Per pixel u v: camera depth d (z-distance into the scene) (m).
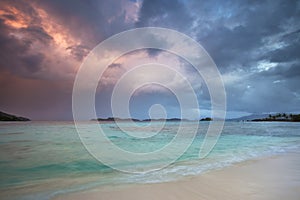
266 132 27.12
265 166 6.89
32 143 14.28
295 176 5.62
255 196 4.02
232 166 6.96
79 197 4.12
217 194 4.18
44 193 4.43
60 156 9.96
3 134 20.36
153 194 4.23
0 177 6.18
